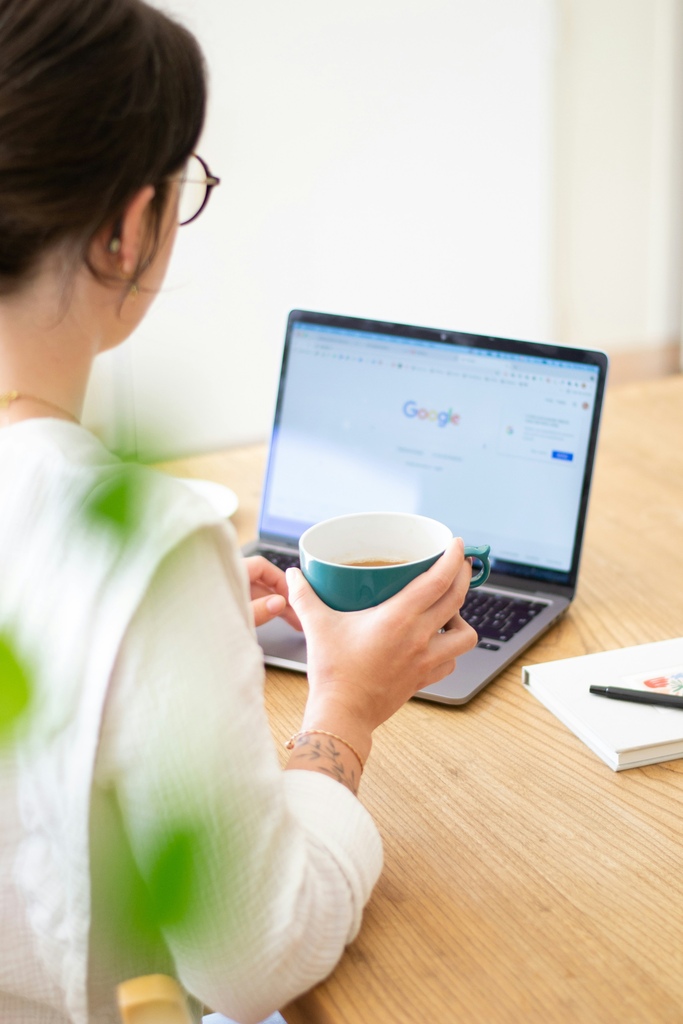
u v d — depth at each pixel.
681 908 0.69
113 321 0.65
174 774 0.54
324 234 3.51
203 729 0.54
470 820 0.79
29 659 0.55
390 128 3.46
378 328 1.22
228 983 0.58
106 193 0.56
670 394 1.74
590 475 1.13
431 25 3.39
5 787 0.60
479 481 1.18
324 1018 0.62
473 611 1.10
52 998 0.66
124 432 0.35
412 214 3.61
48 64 0.53
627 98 3.83
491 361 1.17
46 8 0.53
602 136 3.84
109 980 0.65
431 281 3.74
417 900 0.71
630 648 1.01
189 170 0.66
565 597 1.13
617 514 1.34
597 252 4.02
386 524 0.85
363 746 0.70
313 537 0.81
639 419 1.64
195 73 0.61
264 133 3.30
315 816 0.63
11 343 0.61
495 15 3.48
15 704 0.53
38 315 0.60
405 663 0.72
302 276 3.54
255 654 0.59
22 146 0.53
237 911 0.56
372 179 3.50
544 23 3.57
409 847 0.76
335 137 3.40
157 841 0.55
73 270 0.59
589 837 0.77
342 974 0.65
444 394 1.19
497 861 0.74
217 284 3.41
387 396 1.21
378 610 0.74
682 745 0.86
